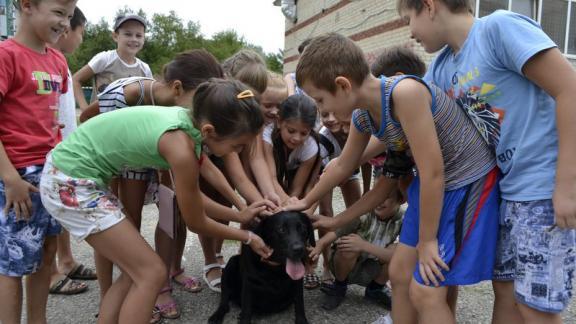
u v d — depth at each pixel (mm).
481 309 3037
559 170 1750
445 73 2186
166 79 2572
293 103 2881
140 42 4660
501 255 2062
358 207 2641
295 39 17234
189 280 3266
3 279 2328
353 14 12086
